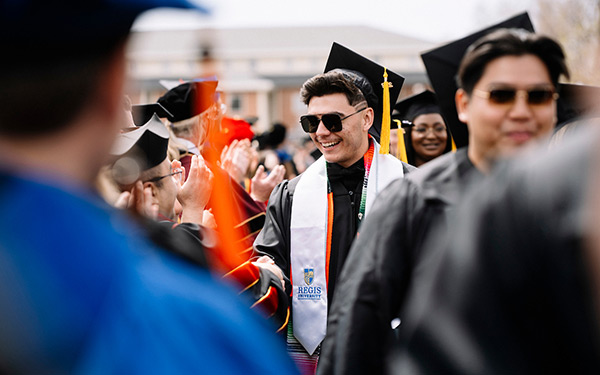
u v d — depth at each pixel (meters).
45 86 0.69
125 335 0.68
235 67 48.03
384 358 1.77
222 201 1.84
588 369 0.85
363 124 3.27
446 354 0.94
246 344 0.76
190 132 3.54
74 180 0.72
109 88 0.74
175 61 29.95
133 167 1.89
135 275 0.72
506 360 0.91
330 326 1.86
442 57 2.39
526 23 2.45
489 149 1.81
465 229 0.99
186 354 0.71
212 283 0.80
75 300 0.66
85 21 0.69
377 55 47.81
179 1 0.72
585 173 0.88
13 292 0.65
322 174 3.26
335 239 3.17
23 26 0.67
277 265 3.19
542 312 0.90
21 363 0.63
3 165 0.69
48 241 0.67
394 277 1.79
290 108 49.59
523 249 0.91
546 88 1.78
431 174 1.86
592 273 0.83
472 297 0.94
